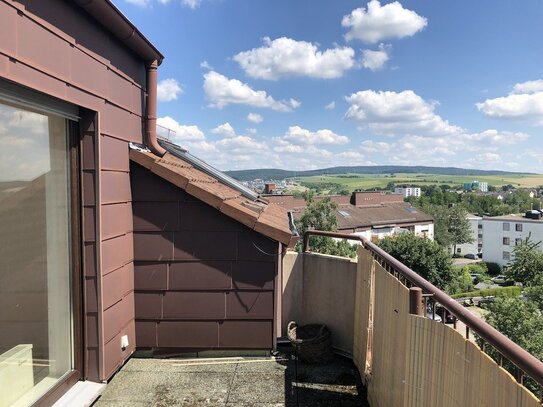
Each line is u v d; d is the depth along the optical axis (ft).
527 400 3.66
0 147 7.03
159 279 11.85
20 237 7.63
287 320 13.39
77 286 9.53
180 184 11.43
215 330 11.95
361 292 11.08
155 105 12.78
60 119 8.87
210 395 10.05
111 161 10.29
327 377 11.05
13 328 7.48
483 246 215.31
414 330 6.61
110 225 10.23
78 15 8.60
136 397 9.89
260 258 11.81
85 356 9.69
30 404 7.91
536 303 73.92
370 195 187.62
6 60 6.39
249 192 19.01
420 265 99.14
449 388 5.49
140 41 11.16
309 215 115.96
